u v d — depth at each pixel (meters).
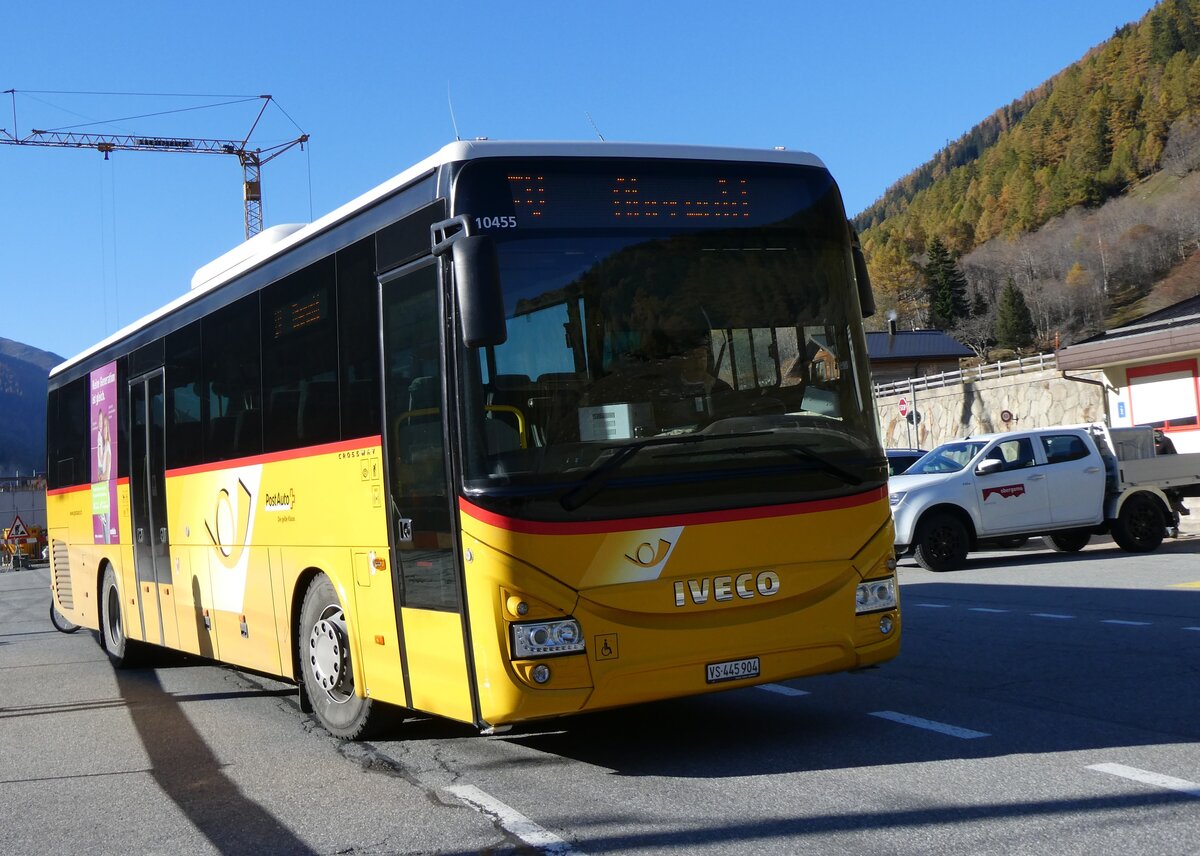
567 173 6.31
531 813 5.71
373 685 7.15
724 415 6.26
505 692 5.83
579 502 5.90
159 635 11.10
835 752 6.57
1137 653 9.27
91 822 6.20
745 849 4.88
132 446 11.69
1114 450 18.38
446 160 6.29
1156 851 4.54
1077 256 145.50
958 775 5.87
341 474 7.39
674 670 6.00
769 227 6.62
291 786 6.68
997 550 21.42
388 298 6.86
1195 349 26.89
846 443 6.51
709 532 6.10
